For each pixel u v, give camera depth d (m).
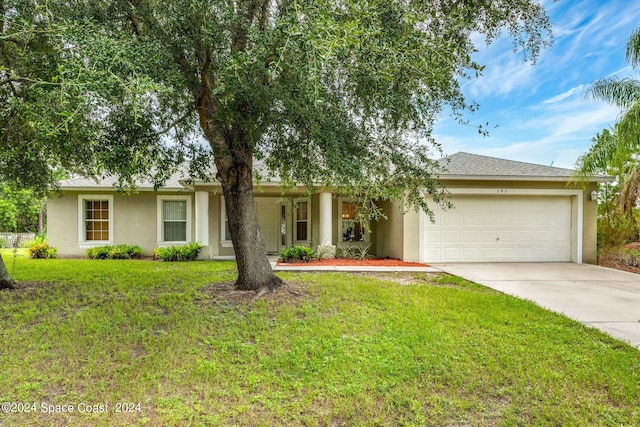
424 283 7.38
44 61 4.23
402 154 5.37
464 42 4.59
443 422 2.62
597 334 4.27
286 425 2.57
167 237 12.18
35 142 4.19
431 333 4.20
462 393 2.99
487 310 5.13
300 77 3.48
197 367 3.35
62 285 6.74
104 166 3.78
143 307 5.18
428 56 3.56
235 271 8.57
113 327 4.32
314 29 2.92
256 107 4.29
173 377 3.17
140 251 11.70
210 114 4.82
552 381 3.15
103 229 12.12
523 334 4.25
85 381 3.11
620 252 11.11
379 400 2.89
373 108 4.56
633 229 11.50
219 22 3.59
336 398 2.90
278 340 3.98
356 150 4.90
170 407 2.75
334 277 7.71
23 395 2.87
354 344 3.89
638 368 3.39
